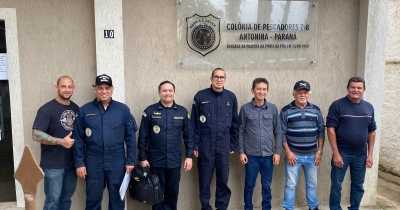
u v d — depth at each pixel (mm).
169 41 3723
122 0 3562
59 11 3477
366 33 3961
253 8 3869
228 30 3836
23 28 3430
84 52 3555
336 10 4043
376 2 3934
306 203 4203
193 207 3945
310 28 4020
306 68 4059
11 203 3637
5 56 3482
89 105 3150
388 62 5738
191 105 3836
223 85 3557
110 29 3438
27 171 1796
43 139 3066
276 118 3658
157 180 3330
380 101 4047
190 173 3895
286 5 3938
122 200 3242
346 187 4238
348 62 4129
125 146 3590
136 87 3688
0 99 3539
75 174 3352
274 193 4137
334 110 3600
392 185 5129
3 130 3594
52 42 3494
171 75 3764
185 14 3723
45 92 3531
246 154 3652
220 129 3496
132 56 3648
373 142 3641
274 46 3961
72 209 3705
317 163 3693
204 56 3812
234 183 4027
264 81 3529
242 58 3902
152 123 3363
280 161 4105
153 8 3650
